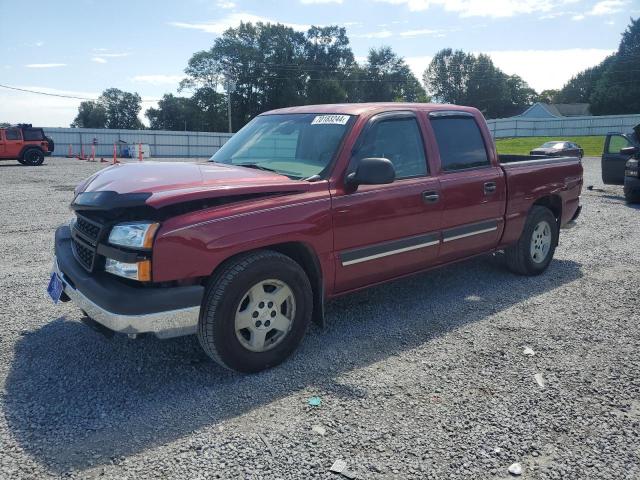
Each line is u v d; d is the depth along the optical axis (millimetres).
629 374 3699
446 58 111062
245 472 2629
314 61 82125
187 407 3221
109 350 3992
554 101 130375
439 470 2654
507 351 4059
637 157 12125
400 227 4363
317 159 4129
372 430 2990
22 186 15398
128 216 3369
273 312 3668
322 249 3863
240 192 3502
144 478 2582
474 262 6637
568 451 2824
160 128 94438
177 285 3299
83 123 108750
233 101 78938
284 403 3275
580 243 7906
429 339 4273
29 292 5262
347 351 4031
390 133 4449
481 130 5324
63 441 2867
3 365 3725
